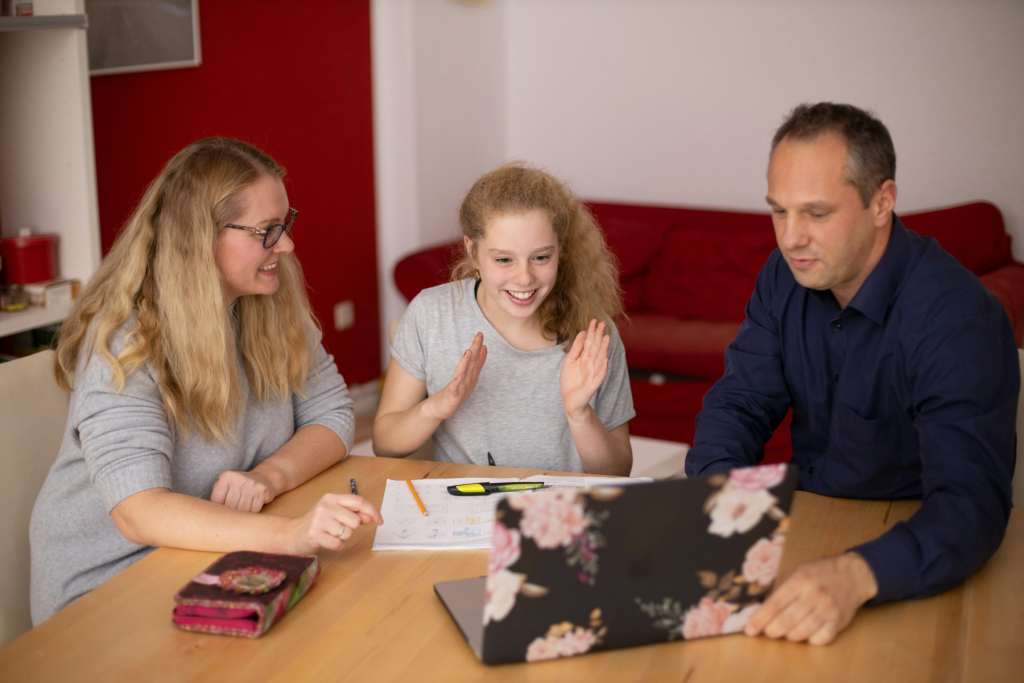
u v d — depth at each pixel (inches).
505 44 178.1
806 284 48.2
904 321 49.6
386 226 156.9
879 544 40.1
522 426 63.5
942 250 51.5
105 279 52.3
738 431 57.3
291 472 53.6
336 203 144.9
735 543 35.7
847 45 149.7
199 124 117.7
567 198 61.6
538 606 34.7
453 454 64.7
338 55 141.3
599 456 59.0
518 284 56.8
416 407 59.8
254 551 43.0
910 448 52.3
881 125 44.8
